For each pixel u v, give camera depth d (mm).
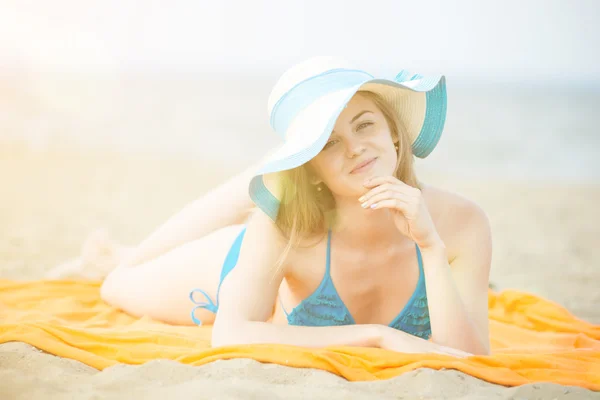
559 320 4016
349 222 2793
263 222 2871
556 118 22047
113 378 2479
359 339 2717
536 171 14812
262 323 2768
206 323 3818
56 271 4535
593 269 6957
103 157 14695
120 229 8320
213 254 3693
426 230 2666
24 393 2354
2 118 18000
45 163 13680
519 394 2352
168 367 2535
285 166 2484
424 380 2391
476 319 2898
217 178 12891
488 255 2979
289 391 2318
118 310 4059
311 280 2926
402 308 2957
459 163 15586
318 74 2682
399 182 2637
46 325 2945
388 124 2779
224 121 20172
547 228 9453
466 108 24188
